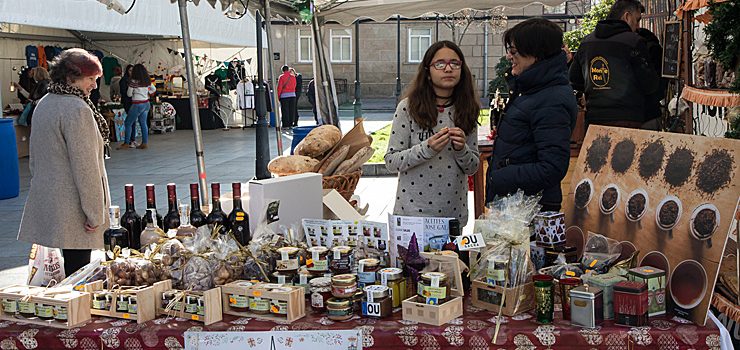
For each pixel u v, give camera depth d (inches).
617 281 95.9
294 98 867.4
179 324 101.8
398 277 103.2
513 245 101.1
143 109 671.8
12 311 105.6
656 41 214.4
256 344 97.8
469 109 146.3
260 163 474.6
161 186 451.8
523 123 127.2
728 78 157.9
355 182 178.4
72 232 162.7
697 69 177.8
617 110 202.7
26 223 164.1
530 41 124.3
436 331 95.3
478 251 105.3
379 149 583.2
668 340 91.0
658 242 101.1
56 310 102.6
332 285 101.3
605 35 204.5
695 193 97.3
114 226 124.3
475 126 149.5
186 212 129.5
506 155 130.1
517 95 131.5
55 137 160.7
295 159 175.9
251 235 130.2
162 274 109.0
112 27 407.2
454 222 112.0
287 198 131.0
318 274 110.0
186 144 708.7
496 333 94.2
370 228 119.3
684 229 97.3
